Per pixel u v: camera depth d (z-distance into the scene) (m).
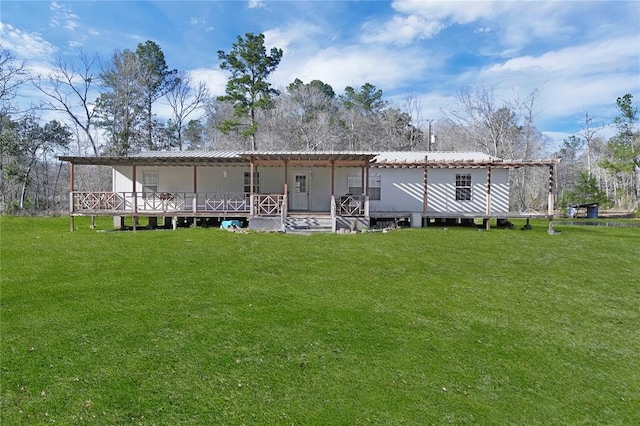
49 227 15.55
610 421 3.66
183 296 6.76
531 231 15.12
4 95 26.78
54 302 6.39
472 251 10.91
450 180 17.27
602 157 42.50
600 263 9.81
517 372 4.48
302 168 17.05
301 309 6.21
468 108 34.72
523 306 6.64
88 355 4.60
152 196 16.41
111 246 10.98
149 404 3.69
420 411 3.70
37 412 3.54
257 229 14.07
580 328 5.79
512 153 33.44
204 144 40.28
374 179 17.31
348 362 4.57
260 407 3.69
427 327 5.64
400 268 8.90
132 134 31.39
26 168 29.14
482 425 3.53
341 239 12.33
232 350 4.79
